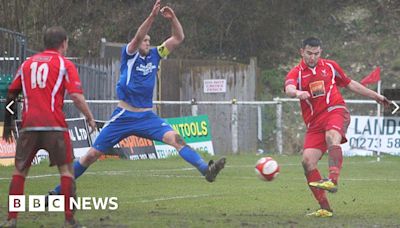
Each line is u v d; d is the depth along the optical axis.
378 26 80.06
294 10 80.69
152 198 27.56
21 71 19.19
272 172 20.77
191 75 61.50
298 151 64.75
